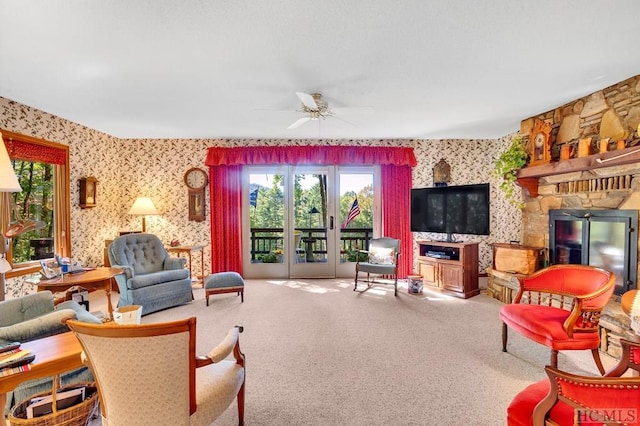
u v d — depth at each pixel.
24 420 1.52
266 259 5.64
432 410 1.96
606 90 3.09
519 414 1.35
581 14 1.90
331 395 2.11
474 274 4.55
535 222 4.02
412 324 3.38
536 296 3.53
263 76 2.79
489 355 2.67
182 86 3.02
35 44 2.23
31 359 1.43
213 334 3.10
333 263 5.64
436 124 4.45
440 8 1.85
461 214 4.64
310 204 5.64
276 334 3.10
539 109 3.78
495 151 5.42
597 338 2.20
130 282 3.63
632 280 2.82
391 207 5.48
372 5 1.82
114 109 3.73
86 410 1.66
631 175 2.84
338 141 5.48
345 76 2.80
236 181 5.44
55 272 3.25
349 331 3.18
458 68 2.65
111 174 5.12
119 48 2.30
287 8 1.84
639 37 2.16
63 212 4.17
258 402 2.04
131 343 1.23
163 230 5.45
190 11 1.87
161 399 1.31
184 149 5.41
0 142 1.68
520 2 1.79
